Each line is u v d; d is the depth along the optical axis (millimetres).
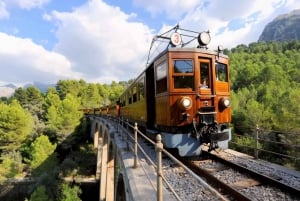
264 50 126250
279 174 6535
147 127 10195
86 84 108688
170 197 4852
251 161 7910
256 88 48312
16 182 31047
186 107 7391
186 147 7484
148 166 7070
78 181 29750
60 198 24844
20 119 42312
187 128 7586
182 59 7637
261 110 26875
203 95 7711
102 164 24484
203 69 7941
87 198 27828
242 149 19219
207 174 6121
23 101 87062
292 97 23625
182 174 6531
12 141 41875
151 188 5320
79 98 89750
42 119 65062
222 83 8336
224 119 8164
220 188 5520
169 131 7707
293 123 21344
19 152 40375
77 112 48312
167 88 7637
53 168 33750
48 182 27062
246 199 4617
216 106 7953
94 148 41562
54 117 50219
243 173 6438
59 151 45812
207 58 7992
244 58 100188
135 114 13234
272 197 5031
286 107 23266
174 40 8578
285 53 98438
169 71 7582
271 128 23719
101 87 108250
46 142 36344
